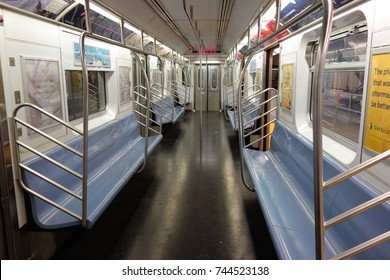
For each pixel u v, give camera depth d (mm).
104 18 4141
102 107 4953
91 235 3156
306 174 2939
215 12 5059
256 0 3414
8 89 2275
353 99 2916
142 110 6648
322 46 1298
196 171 5246
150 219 3500
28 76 2535
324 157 2635
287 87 4148
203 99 13938
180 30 7191
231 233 3184
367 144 2057
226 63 12031
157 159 6023
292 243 2150
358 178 2146
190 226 3336
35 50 2664
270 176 3529
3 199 2227
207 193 4266
